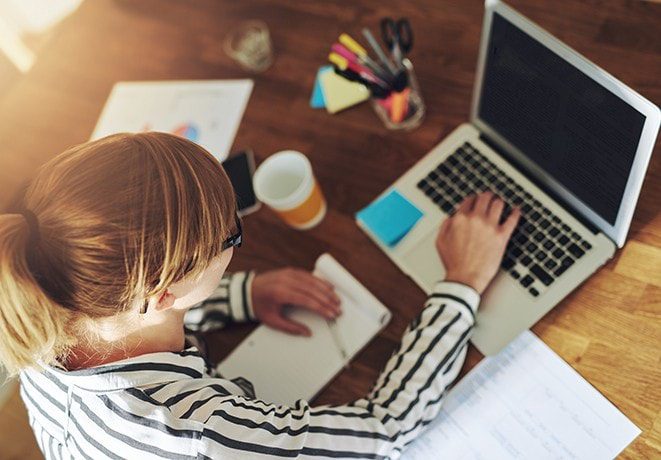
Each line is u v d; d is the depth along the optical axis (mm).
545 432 835
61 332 631
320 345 974
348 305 987
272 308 1004
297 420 774
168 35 1356
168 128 1247
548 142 911
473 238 925
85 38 1417
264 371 975
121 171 596
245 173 1153
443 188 1021
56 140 1312
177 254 607
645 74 1017
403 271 997
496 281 921
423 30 1186
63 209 588
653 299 866
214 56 1298
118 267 593
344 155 1126
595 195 880
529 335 896
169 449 685
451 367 870
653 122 725
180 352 762
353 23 1233
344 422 796
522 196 965
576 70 796
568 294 902
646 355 841
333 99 1166
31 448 1610
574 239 912
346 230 1061
